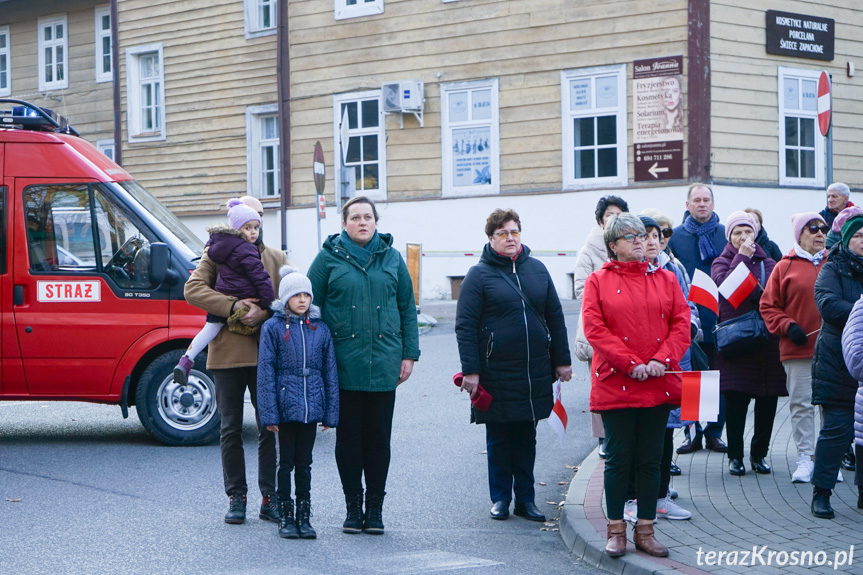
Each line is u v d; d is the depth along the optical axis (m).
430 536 6.67
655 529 6.44
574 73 19.38
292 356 6.40
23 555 6.06
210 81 24.45
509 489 7.17
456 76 20.59
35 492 7.61
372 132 21.67
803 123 19.47
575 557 6.25
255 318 6.87
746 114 18.75
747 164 18.78
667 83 18.52
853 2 19.98
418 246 17.39
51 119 9.73
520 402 6.92
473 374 6.89
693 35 18.27
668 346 5.90
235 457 6.89
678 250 8.75
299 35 22.48
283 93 22.77
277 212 23.44
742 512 6.80
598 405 5.98
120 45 25.92
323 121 22.25
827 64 19.72
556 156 19.64
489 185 20.38
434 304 19.91
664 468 6.67
